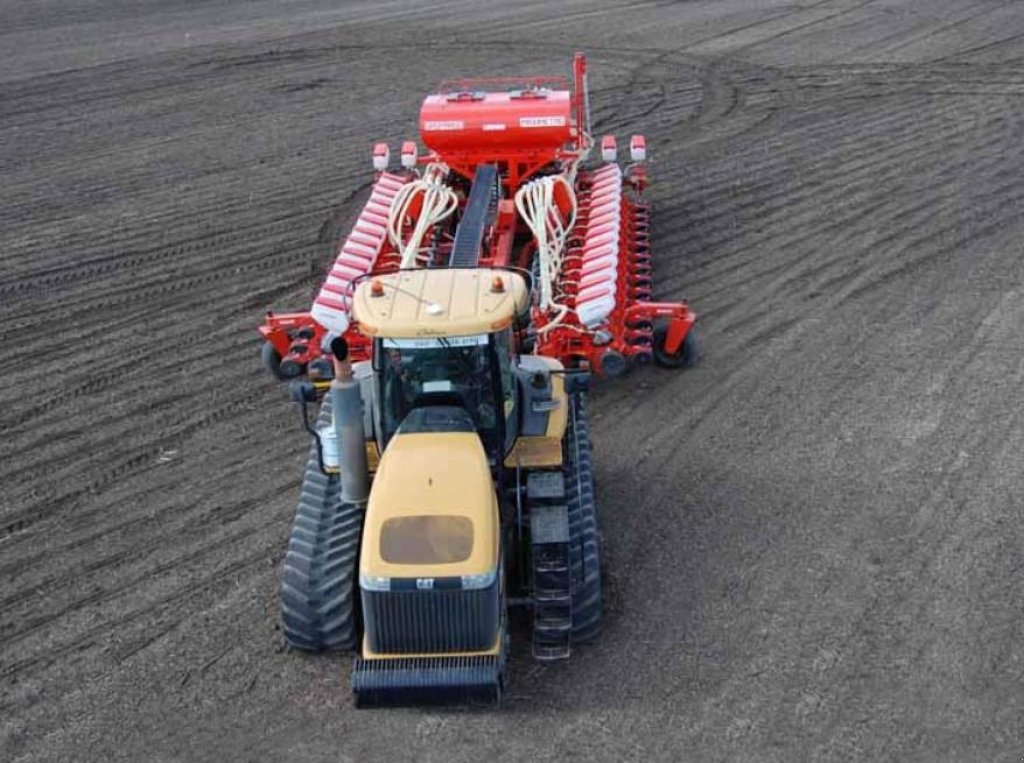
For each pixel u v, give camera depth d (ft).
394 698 24.48
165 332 43.32
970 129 62.23
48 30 101.86
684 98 71.61
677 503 31.65
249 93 78.02
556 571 25.57
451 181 47.67
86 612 28.48
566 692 25.20
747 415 35.76
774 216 51.60
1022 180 54.13
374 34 94.32
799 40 85.05
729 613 27.37
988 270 44.78
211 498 32.86
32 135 70.44
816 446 33.94
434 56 85.92
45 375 40.45
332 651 26.63
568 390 28.40
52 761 24.07
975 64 75.82
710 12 96.12
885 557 29.04
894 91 70.64
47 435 36.55
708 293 44.27
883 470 32.60
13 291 47.60
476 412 26.99
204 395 38.55
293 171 61.05
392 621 24.36
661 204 53.78
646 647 26.40
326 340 36.73
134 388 39.27
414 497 24.64
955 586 27.86
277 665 26.40
